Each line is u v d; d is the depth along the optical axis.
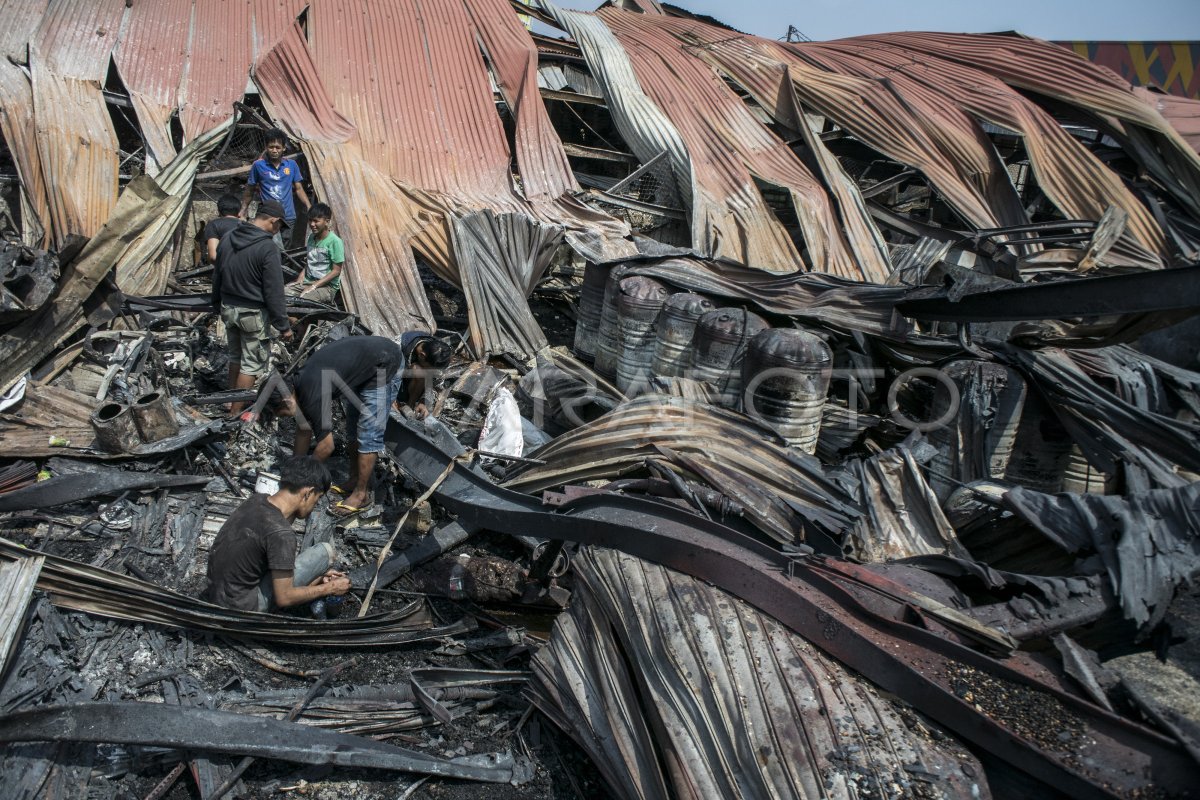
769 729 2.92
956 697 2.85
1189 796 2.51
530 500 4.46
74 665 3.65
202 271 7.64
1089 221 7.69
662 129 9.67
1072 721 2.78
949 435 5.25
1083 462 5.36
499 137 9.35
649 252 7.70
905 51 11.43
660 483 4.37
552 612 4.50
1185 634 3.18
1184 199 9.46
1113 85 9.95
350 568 4.79
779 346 5.16
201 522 4.73
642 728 3.27
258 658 3.96
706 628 3.32
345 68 9.27
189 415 5.54
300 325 6.86
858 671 3.13
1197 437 4.61
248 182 7.54
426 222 7.94
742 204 9.16
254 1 9.47
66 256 5.70
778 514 4.12
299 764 3.49
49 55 7.92
